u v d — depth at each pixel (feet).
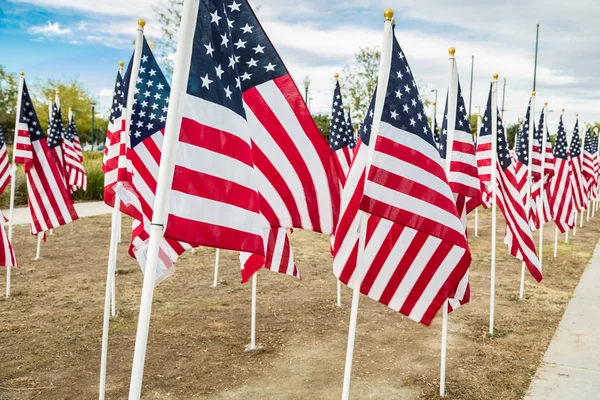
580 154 46.83
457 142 18.72
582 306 27.27
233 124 10.79
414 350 21.06
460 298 17.11
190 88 10.19
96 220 52.60
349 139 30.68
